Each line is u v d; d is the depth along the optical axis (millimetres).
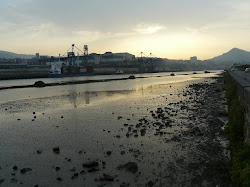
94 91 70312
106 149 18797
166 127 24562
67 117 32188
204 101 42625
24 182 13867
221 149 17703
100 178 13797
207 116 29328
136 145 19422
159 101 44781
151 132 22953
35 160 17234
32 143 21234
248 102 14852
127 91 68562
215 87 71688
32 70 184500
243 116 17328
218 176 13516
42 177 14406
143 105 40375
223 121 26344
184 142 19719
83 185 13195
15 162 17000
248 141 13328
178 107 36719
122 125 26266
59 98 55125
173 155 17000
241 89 20969
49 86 94562
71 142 20984
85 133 23672
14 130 26156
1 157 18031
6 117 34125
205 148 18109
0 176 14789
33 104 46438
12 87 86812
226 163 15148
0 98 57594
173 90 67750
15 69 174500
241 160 12148
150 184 12945
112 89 76312
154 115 30922
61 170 15312
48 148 19703
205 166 14938
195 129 23344
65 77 180375
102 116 31938
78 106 42156
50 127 26859
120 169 15000
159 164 15570
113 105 41812
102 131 24109
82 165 15898
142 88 78000
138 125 25516
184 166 15117
